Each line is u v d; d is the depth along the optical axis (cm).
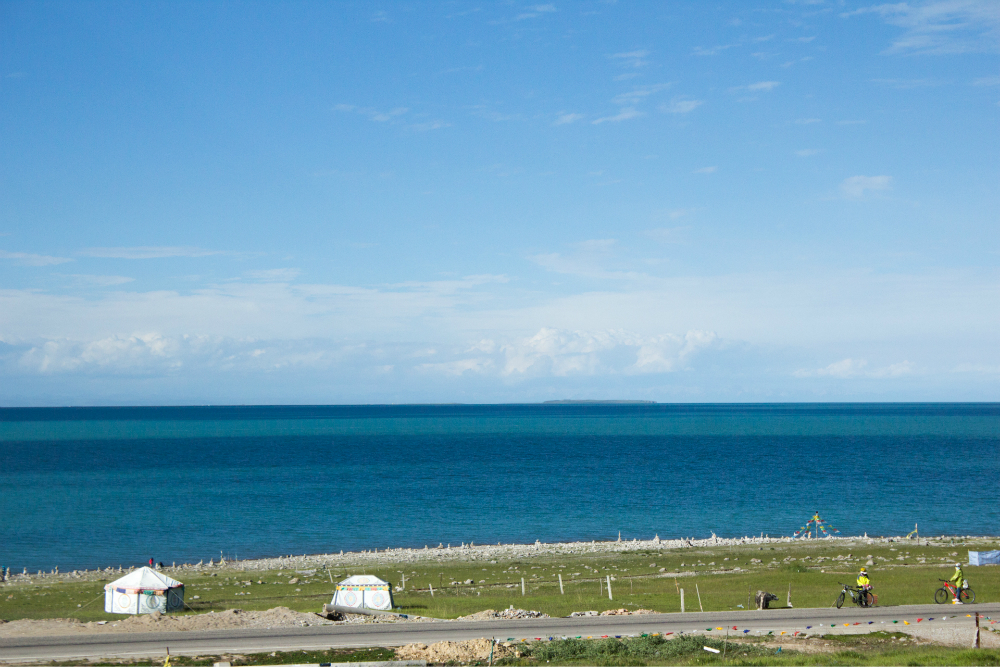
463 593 4925
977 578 4762
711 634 3038
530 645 2831
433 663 2605
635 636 2994
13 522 8862
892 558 6134
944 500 10569
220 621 3338
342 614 3462
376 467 15088
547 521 9119
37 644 2898
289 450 19612
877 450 18950
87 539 7950
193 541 7894
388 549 7525
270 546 7688
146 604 4281
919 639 2936
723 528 8638
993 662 2438
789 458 16788
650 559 6500
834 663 2459
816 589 4547
